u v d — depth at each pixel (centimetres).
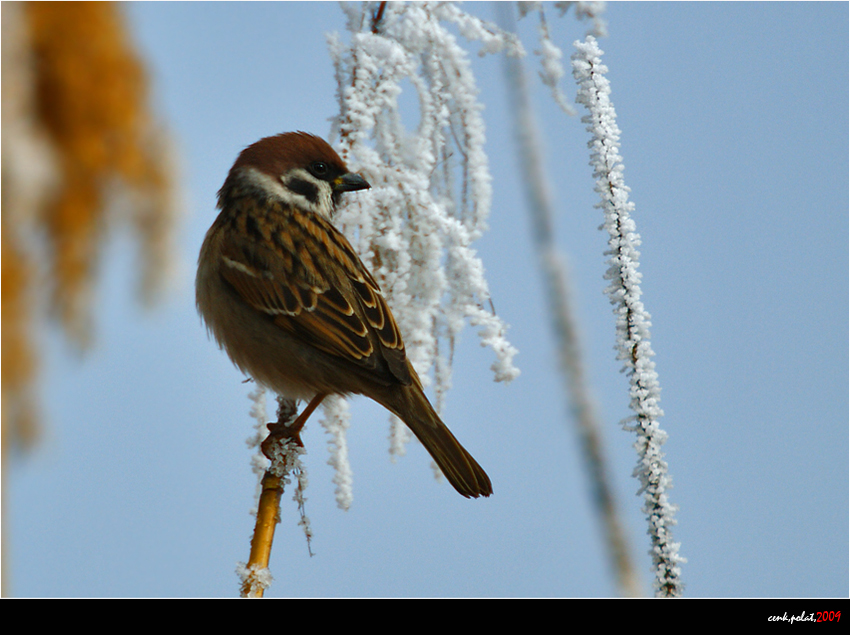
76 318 181
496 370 520
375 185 543
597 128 379
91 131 188
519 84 226
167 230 204
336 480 535
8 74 183
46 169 178
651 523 346
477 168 549
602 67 384
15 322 173
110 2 195
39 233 179
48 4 187
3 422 171
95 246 188
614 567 196
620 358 362
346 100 540
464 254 533
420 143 543
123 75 196
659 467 349
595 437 201
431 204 535
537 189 215
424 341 543
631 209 374
